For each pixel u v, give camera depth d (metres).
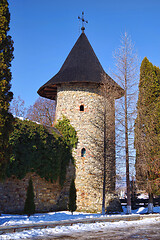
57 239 7.61
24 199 16.08
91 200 18.59
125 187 16.19
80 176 19.11
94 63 22.47
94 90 20.81
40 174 17.19
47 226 9.76
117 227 10.77
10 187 15.29
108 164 19.66
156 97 18.89
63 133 19.95
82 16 24.95
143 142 17.30
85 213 17.41
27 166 15.92
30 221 11.38
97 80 20.36
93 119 20.20
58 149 18.44
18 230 8.76
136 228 10.60
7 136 10.31
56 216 14.54
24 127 16.27
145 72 19.39
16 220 11.62
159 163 17.41
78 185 18.91
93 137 19.89
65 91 21.06
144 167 17.03
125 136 16.19
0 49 10.42
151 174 17.56
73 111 20.39
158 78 19.42
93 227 10.45
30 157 16.06
